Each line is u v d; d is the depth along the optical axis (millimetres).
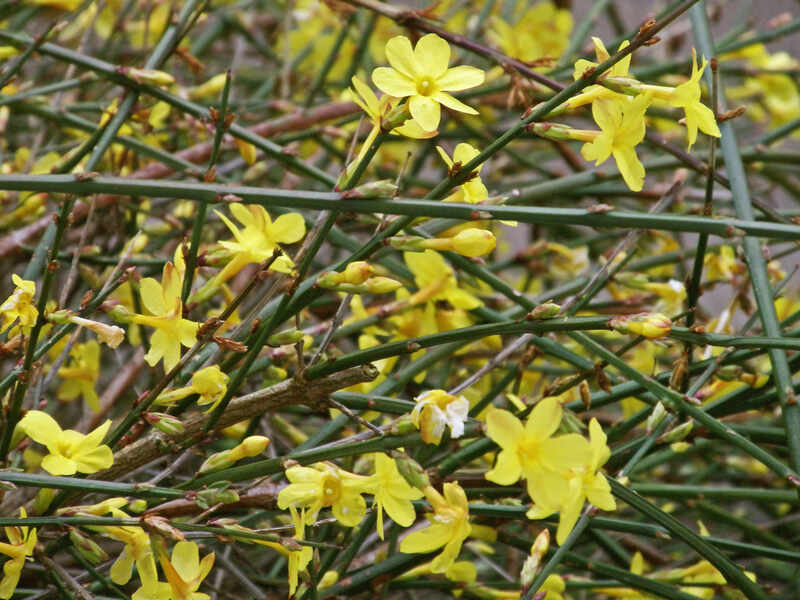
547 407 470
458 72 493
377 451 501
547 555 561
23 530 500
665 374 563
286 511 598
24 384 504
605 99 489
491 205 488
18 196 664
